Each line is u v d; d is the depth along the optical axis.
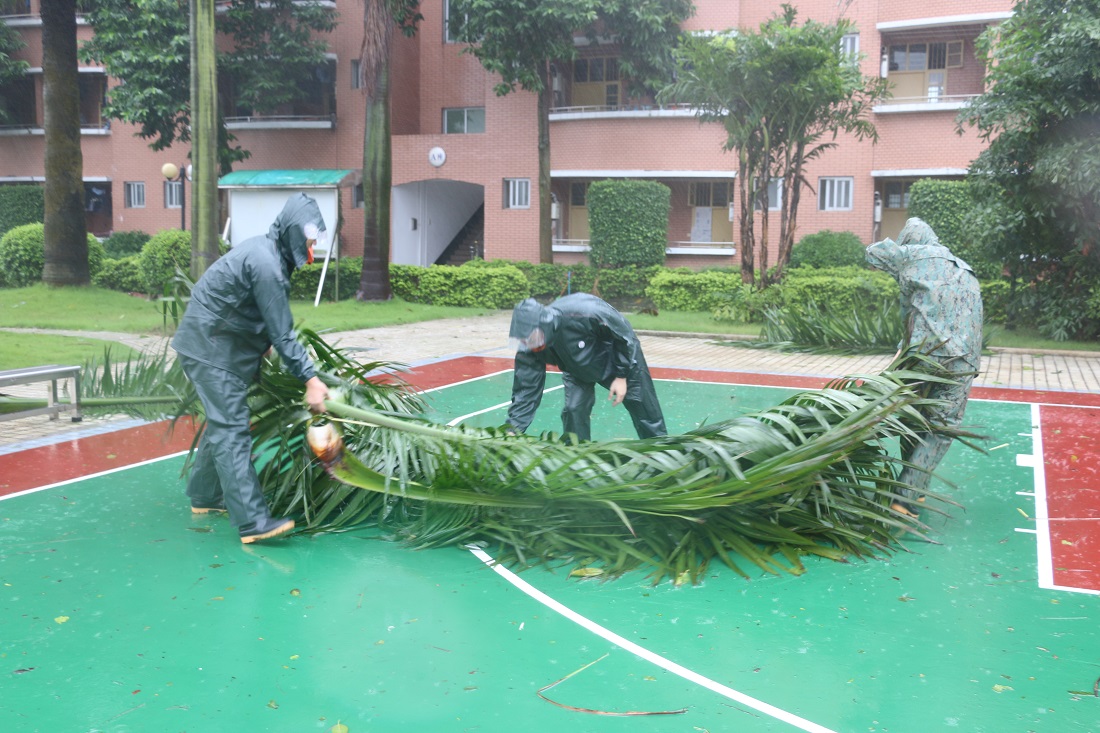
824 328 15.42
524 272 25.44
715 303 21.83
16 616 4.25
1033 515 6.07
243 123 28.94
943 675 3.73
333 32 28.28
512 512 5.27
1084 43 14.49
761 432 5.06
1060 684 3.66
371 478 5.18
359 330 18.45
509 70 23.70
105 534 5.47
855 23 23.36
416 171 28.25
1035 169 15.34
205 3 14.72
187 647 3.95
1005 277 18.12
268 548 5.27
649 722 3.34
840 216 24.69
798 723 3.34
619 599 4.54
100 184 32.78
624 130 25.91
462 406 9.88
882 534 5.38
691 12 24.88
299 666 3.78
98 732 3.24
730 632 4.14
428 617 4.30
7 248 22.02
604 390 11.06
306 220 5.23
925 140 23.80
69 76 20.80
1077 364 14.21
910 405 5.33
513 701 3.49
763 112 18.31
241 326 5.20
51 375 8.43
